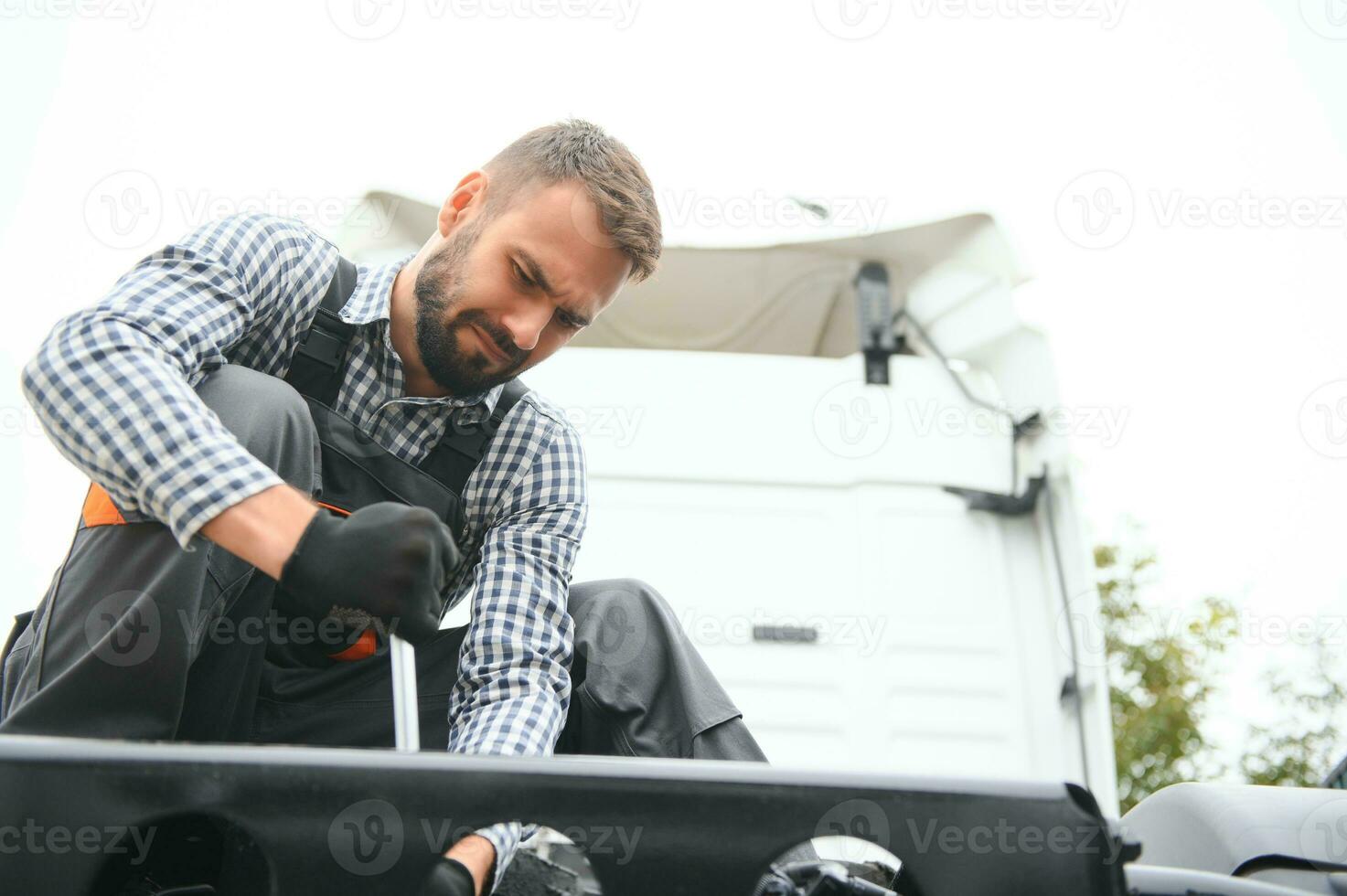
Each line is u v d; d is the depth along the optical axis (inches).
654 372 141.1
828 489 139.5
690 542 135.9
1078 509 139.4
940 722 133.2
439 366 59.8
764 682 132.5
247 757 35.3
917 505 140.3
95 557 45.9
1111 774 130.9
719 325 161.2
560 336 61.6
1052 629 137.6
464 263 58.5
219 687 47.8
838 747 131.4
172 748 35.3
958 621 136.7
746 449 139.7
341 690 60.3
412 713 43.1
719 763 37.2
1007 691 135.0
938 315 151.1
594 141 59.7
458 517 62.9
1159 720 314.8
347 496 58.3
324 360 59.9
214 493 41.8
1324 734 282.8
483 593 60.6
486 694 57.1
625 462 137.8
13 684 49.4
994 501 140.9
